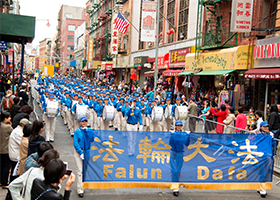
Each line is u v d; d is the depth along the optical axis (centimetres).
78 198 709
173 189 764
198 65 2008
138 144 766
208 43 1986
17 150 675
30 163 483
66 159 1020
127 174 760
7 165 729
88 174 736
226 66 1703
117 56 4347
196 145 791
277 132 1139
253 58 1562
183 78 2250
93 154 740
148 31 1964
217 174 799
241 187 807
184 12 2461
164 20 2842
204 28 2128
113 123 1736
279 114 1197
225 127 1128
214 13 1970
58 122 1880
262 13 1603
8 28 1228
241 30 1498
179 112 1312
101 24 5538
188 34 2369
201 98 1988
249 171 812
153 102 1421
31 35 1258
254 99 1605
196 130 1282
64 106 1720
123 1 4059
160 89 2427
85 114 1301
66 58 10006
